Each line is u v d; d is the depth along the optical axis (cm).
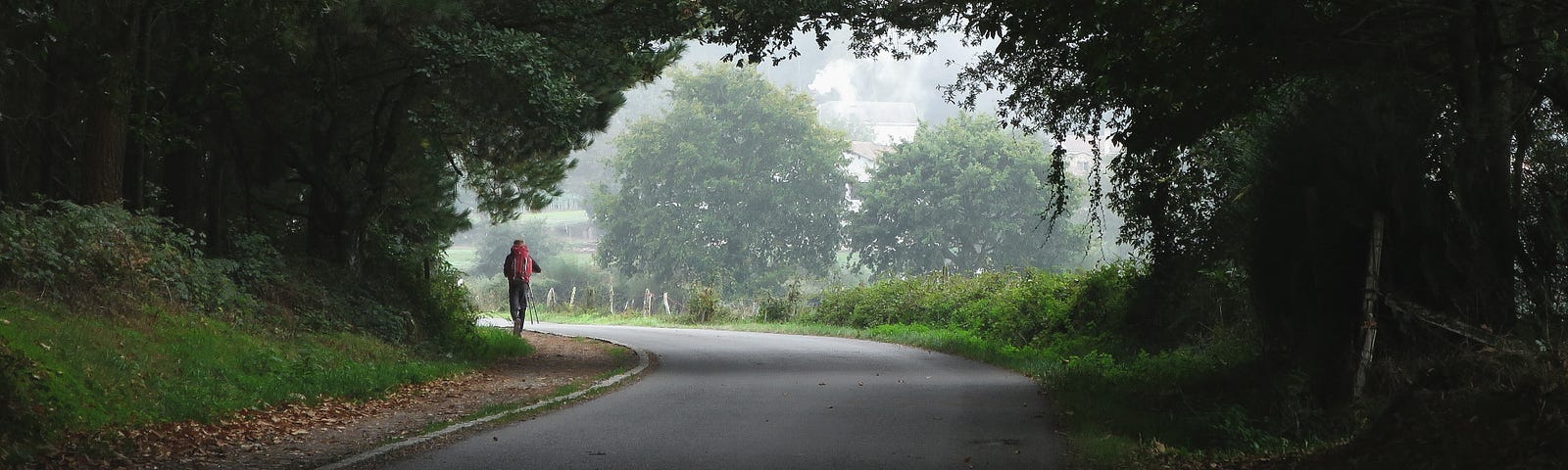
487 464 939
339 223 2203
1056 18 1190
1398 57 1128
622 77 2361
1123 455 973
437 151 2331
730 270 7462
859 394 1544
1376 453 832
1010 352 2280
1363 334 1120
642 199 7650
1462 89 1130
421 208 2367
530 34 2002
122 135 1702
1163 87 1188
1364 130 1147
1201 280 1877
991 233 7075
